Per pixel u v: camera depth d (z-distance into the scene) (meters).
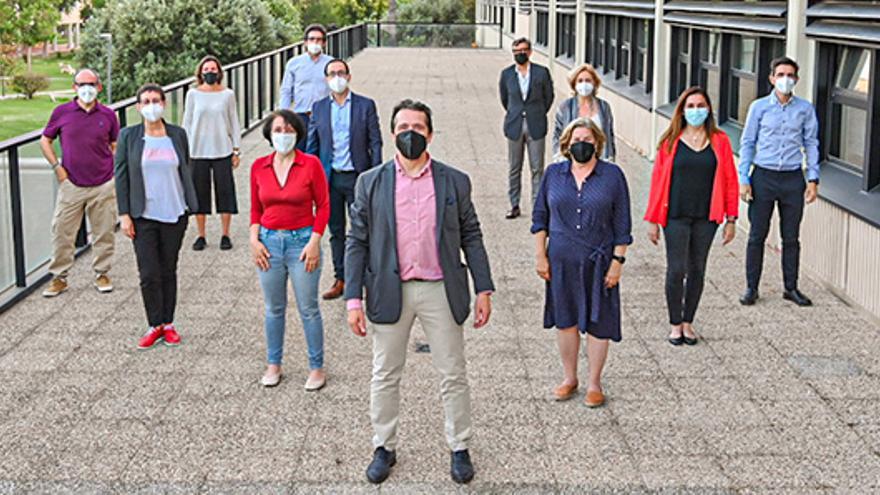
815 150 8.48
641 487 5.69
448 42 45.91
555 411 6.65
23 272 9.06
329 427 6.43
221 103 10.31
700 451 6.10
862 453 6.06
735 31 12.02
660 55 15.02
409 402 6.78
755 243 8.62
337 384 7.10
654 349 7.72
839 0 9.31
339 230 8.91
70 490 5.65
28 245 9.34
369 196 5.70
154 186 7.63
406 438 6.27
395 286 5.67
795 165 8.51
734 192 7.67
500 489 5.68
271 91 20.78
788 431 6.35
